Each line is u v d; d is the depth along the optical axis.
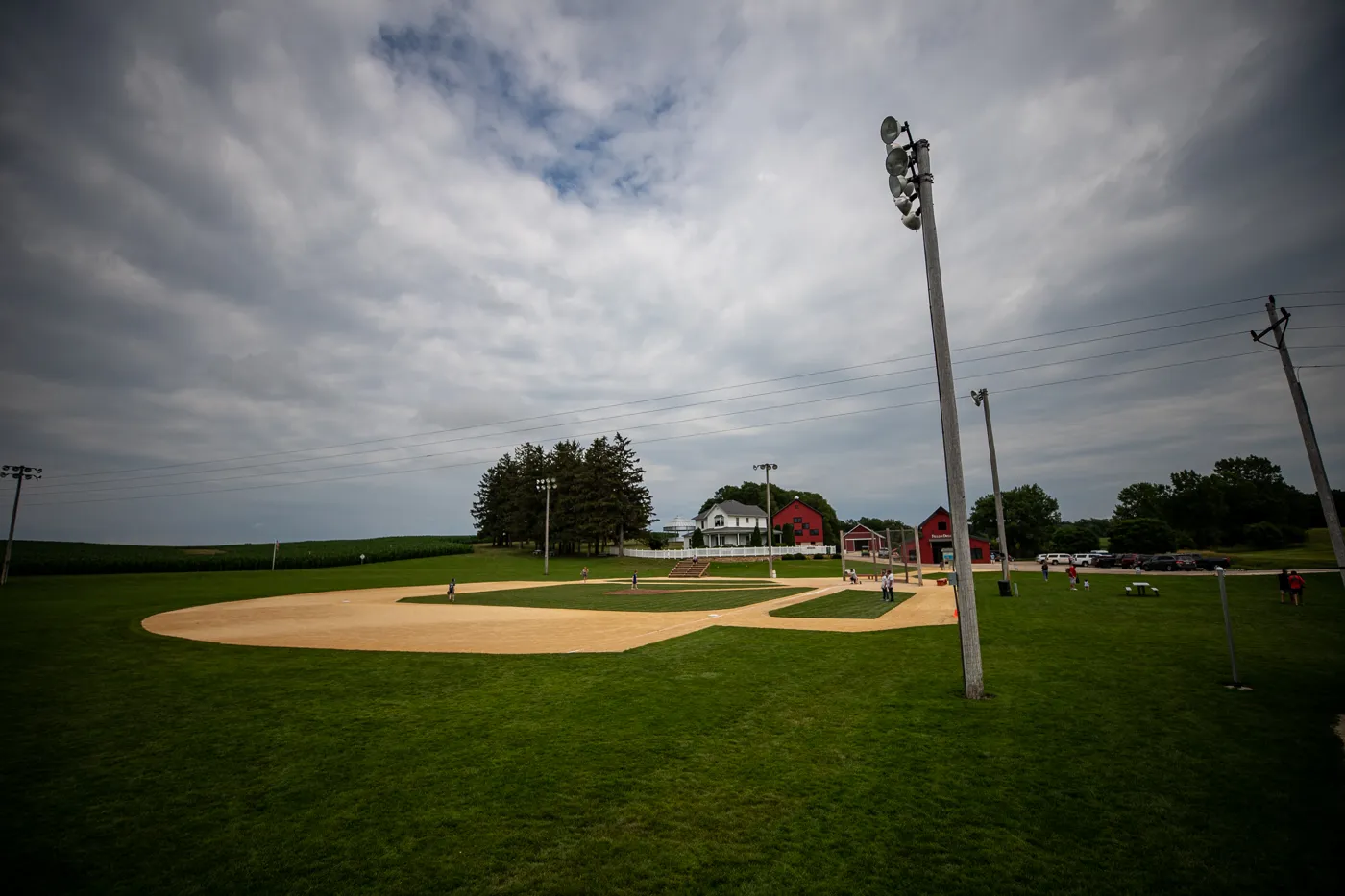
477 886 5.82
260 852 6.56
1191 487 96.81
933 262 13.47
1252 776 8.02
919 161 13.65
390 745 10.03
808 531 100.94
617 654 18.06
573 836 6.82
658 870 6.07
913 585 45.97
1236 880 5.64
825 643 19.34
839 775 8.45
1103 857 6.13
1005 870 5.91
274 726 11.17
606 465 89.06
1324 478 19.94
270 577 58.28
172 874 6.11
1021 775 8.27
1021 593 35.72
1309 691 12.10
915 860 6.16
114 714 12.00
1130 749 9.12
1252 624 21.38
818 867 6.06
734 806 7.55
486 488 118.19
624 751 9.59
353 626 25.67
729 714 11.52
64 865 6.27
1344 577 19.47
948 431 13.01
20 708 12.53
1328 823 6.69
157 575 60.41
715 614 28.98
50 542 103.00
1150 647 17.16
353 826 7.16
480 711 12.09
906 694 12.66
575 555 92.81
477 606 34.41
